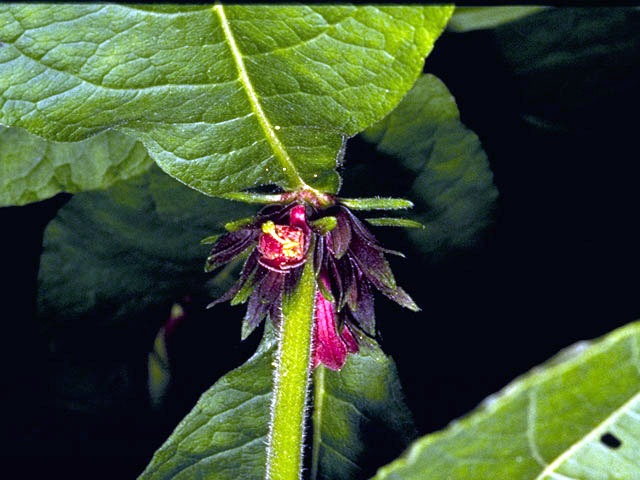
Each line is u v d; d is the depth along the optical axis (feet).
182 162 0.79
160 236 1.07
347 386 0.93
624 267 1.11
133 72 0.75
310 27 0.72
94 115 0.76
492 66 1.09
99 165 1.05
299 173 0.79
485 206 1.04
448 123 1.03
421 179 1.04
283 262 0.77
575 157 1.12
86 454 1.11
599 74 1.08
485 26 1.05
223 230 1.06
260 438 0.89
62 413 1.11
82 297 1.08
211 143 0.78
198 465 0.89
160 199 1.06
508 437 0.61
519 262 1.10
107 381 1.10
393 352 1.06
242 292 0.79
